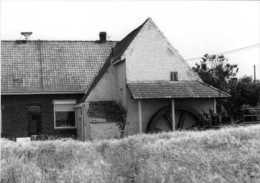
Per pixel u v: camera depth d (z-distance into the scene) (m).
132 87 26.42
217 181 13.32
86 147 16.08
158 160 14.73
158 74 27.70
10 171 13.98
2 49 32.31
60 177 13.88
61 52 33.28
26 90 29.75
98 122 26.20
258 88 35.00
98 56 33.59
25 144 16.16
